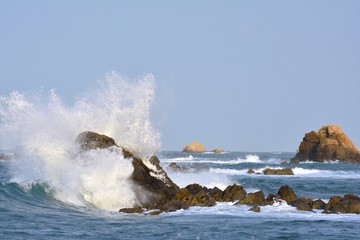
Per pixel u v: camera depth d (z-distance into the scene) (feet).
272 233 252.01
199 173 506.89
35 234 229.45
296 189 523.70
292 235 248.73
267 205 331.57
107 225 260.42
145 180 328.90
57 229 243.60
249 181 602.03
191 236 241.55
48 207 292.81
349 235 252.01
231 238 239.71
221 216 296.10
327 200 386.52
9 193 298.56
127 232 245.45
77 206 304.09
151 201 320.09
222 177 521.24
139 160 338.13
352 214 310.65
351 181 645.51
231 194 348.79
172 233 246.47
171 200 326.24
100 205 310.86
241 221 281.13
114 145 333.62
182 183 429.38
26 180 323.16
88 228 250.37
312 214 307.99
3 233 226.58
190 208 319.27
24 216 266.57
